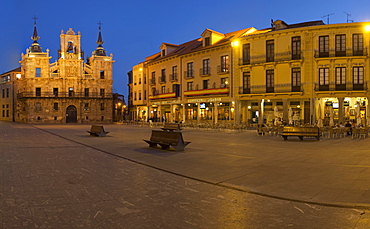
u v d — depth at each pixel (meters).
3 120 75.12
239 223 5.04
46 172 9.18
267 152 13.59
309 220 5.16
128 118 69.00
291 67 32.53
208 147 15.65
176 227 4.86
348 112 31.31
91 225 4.92
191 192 6.97
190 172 9.12
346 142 17.73
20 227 4.81
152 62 50.34
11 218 5.21
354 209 5.71
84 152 13.84
